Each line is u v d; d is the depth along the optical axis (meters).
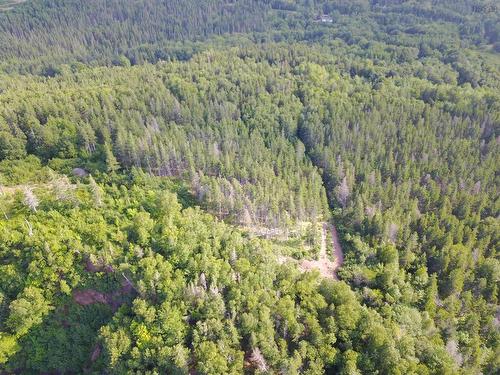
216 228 100.38
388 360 79.06
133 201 107.81
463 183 136.50
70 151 128.00
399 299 99.50
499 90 198.88
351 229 126.19
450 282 105.81
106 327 82.81
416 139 155.62
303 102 184.88
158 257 88.81
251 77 196.50
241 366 77.12
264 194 123.56
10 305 86.19
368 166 146.25
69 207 102.12
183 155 137.88
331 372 82.31
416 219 125.00
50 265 90.69
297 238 121.12
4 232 94.44
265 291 86.25
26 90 178.62
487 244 117.88
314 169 144.00
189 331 81.62
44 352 89.56
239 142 150.88
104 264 91.75
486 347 93.81
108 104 155.50
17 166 119.88
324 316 87.00
